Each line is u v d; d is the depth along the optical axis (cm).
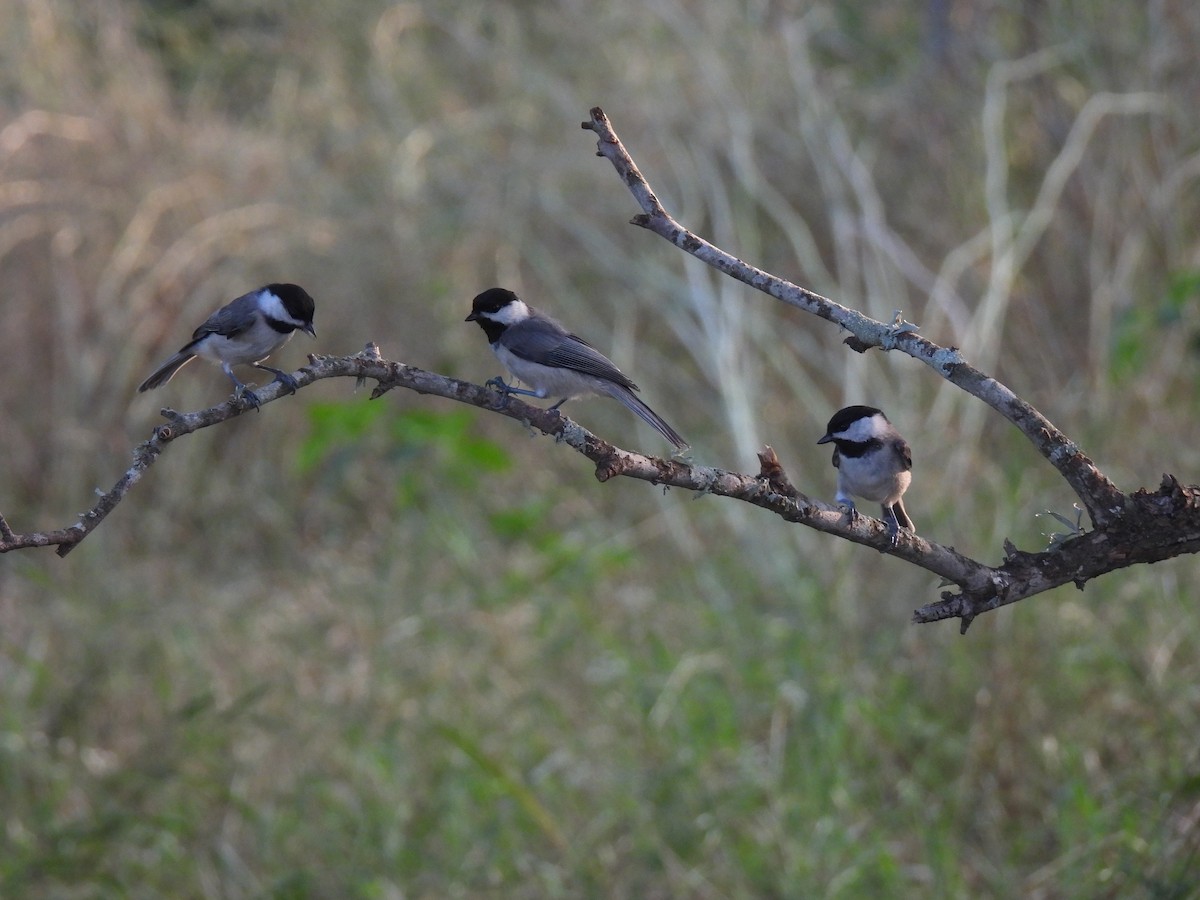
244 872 886
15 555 1309
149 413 1387
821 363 1377
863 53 1742
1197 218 1419
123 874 894
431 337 1455
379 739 993
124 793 943
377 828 905
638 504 1323
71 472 1355
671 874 850
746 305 1420
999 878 827
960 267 1370
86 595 1237
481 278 1506
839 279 1468
